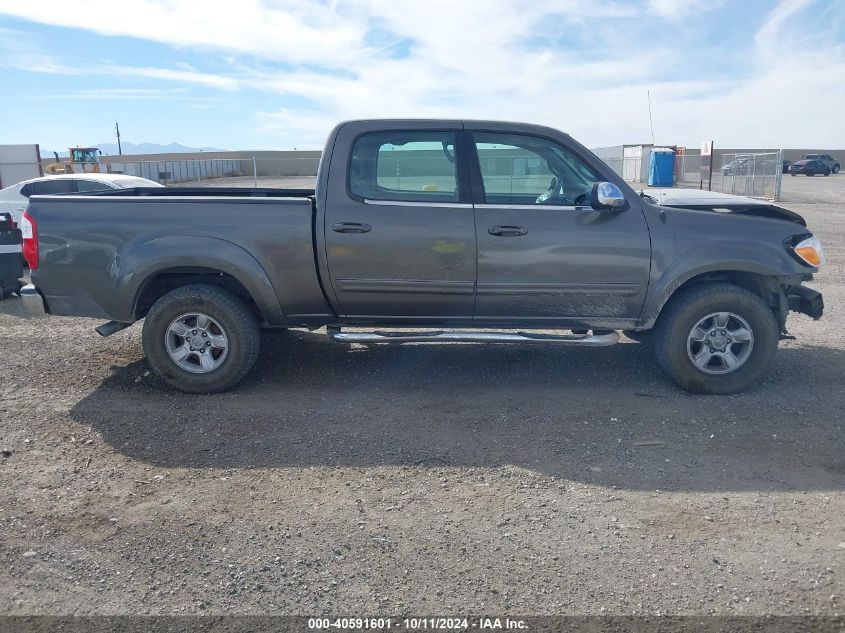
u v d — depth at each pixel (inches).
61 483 163.9
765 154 1029.8
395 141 213.8
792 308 233.8
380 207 211.3
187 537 141.2
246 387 229.0
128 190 258.4
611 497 156.2
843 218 764.6
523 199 214.4
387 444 183.9
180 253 211.9
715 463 171.9
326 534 141.9
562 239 210.5
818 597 121.8
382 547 137.3
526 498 155.9
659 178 1122.7
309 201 212.2
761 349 214.8
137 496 157.8
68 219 215.8
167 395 222.1
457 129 214.5
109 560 133.7
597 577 127.6
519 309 217.2
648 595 122.6
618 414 203.0
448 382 232.4
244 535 141.7
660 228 212.1
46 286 219.3
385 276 213.5
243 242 212.5
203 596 123.3
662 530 142.9
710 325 216.7
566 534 141.6
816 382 229.0
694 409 206.5
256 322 222.5
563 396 218.2
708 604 120.1
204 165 1368.1
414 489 159.9
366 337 213.6
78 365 253.8
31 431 193.8
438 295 215.5
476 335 213.3
